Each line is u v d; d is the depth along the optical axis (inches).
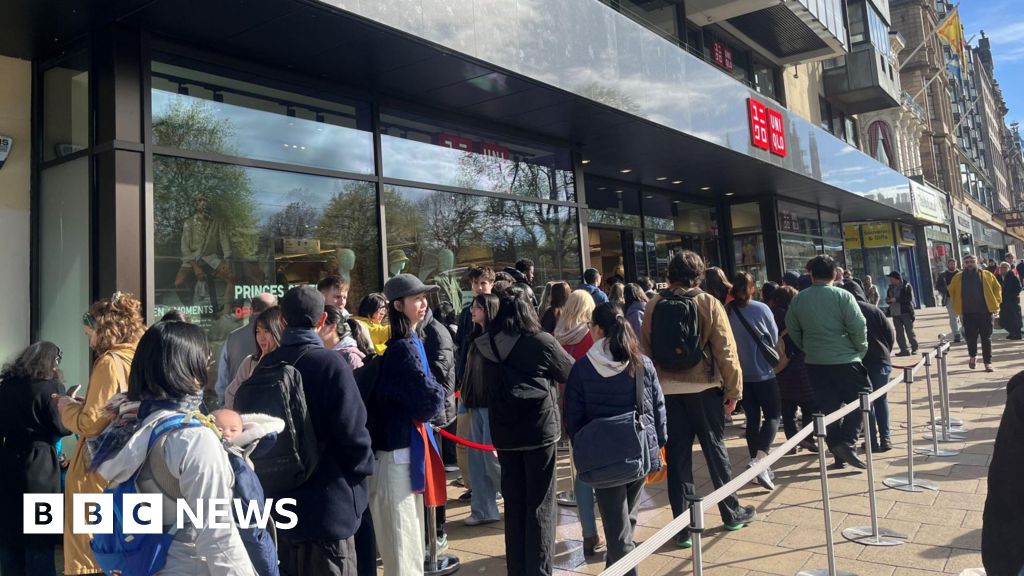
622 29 325.4
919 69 1450.5
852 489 203.3
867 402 165.2
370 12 203.3
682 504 164.6
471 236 309.3
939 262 1305.4
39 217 212.2
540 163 355.9
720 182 537.3
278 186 234.2
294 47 221.6
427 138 294.7
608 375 137.9
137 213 190.7
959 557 148.4
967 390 350.9
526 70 262.7
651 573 151.0
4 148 209.3
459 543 178.9
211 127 216.1
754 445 213.8
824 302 214.5
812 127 562.9
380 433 128.3
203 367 78.9
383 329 190.7
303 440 101.4
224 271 213.9
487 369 140.4
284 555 111.8
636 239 514.0
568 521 192.7
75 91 204.4
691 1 510.3
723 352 163.6
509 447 136.3
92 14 185.9
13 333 206.7
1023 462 85.0
